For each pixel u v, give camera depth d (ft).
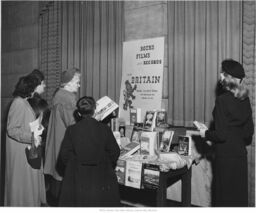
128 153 11.39
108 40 14.76
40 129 10.52
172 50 12.85
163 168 9.74
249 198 11.01
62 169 11.46
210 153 11.84
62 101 11.45
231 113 9.20
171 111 12.94
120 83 14.40
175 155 11.02
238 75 9.35
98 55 15.15
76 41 16.05
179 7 12.60
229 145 9.25
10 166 10.66
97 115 11.57
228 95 9.35
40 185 11.19
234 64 9.45
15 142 10.59
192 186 12.29
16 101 10.60
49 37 17.67
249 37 10.84
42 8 18.04
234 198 9.26
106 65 14.88
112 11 14.60
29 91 10.82
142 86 13.48
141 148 11.73
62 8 16.70
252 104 10.80
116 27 14.46
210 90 11.80
